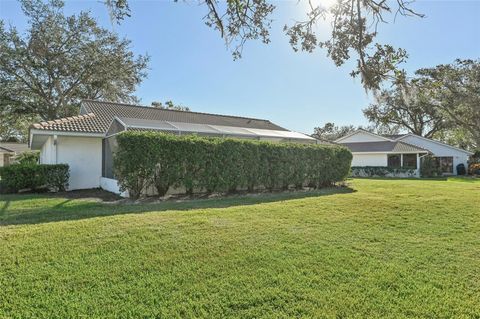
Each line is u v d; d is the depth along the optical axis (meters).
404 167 29.98
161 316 3.30
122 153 10.62
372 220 7.59
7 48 24.55
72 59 27.03
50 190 13.88
